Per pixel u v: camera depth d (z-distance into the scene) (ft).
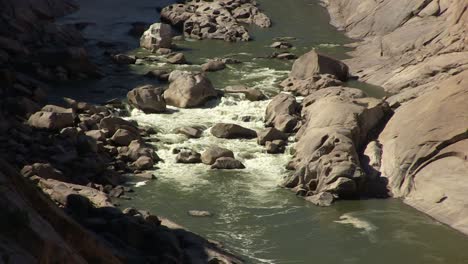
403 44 615.57
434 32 609.83
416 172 422.00
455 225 382.83
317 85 558.97
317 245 365.61
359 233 377.50
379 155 444.14
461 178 403.75
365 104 478.18
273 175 441.68
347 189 413.80
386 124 469.98
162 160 458.09
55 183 385.50
